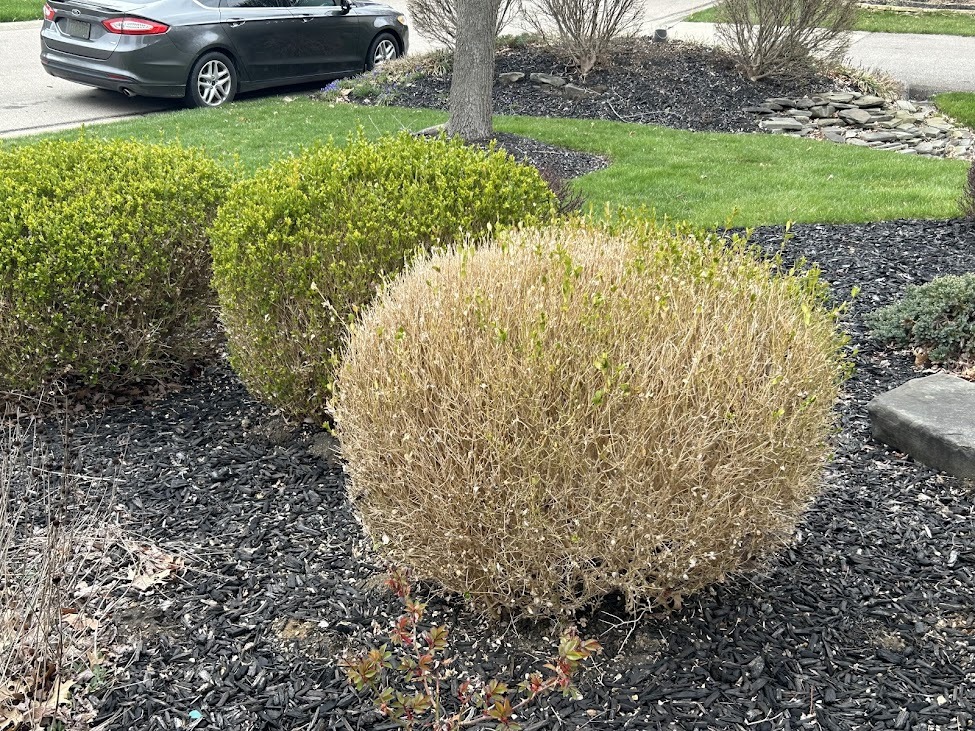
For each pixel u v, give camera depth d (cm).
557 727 286
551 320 285
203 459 454
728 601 338
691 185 956
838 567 358
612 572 298
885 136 1245
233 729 290
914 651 315
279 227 434
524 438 276
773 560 358
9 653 304
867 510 398
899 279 673
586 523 285
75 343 486
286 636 329
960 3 2814
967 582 349
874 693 297
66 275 467
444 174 476
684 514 285
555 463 276
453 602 342
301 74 1482
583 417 274
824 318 328
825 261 714
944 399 459
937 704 292
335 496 417
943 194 892
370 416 301
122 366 520
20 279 459
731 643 319
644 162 1062
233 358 471
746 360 285
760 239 774
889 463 440
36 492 415
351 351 325
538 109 1390
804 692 298
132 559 371
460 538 296
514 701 297
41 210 483
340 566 367
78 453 455
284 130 1172
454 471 286
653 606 321
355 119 1262
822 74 1469
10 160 539
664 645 318
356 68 1564
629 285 307
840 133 1277
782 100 1382
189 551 378
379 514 315
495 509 287
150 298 501
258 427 486
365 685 260
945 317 564
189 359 554
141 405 516
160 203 500
